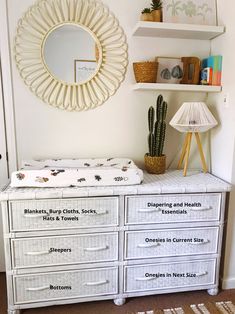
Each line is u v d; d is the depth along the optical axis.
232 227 1.96
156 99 2.15
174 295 1.96
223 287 2.03
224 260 2.00
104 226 1.73
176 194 1.77
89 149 2.14
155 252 1.83
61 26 1.93
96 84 2.05
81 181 1.72
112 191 1.68
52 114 2.04
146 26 1.83
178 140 2.25
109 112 2.11
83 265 1.75
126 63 2.06
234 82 1.84
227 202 1.94
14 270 1.68
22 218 1.64
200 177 2.01
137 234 1.78
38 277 1.72
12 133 2.00
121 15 2.00
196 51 2.15
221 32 1.95
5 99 1.95
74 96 2.03
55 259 1.72
